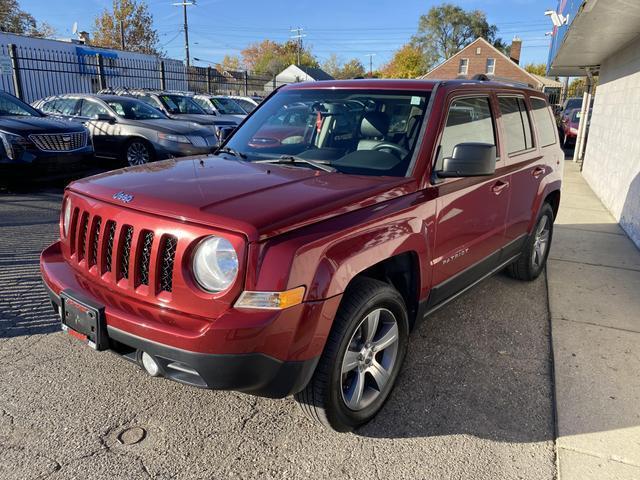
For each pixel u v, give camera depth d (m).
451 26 74.62
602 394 3.27
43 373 3.23
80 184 2.96
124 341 2.42
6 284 4.56
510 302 4.71
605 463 2.66
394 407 3.07
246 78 27.81
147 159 10.38
